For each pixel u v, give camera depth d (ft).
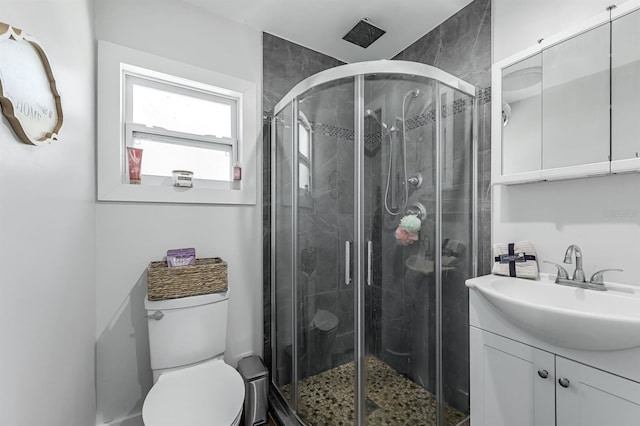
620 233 3.64
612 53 3.62
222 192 5.77
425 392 5.06
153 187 5.13
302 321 5.58
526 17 4.57
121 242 4.91
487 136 5.12
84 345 3.97
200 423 3.43
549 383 3.31
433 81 5.00
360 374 4.87
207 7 5.63
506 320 3.71
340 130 5.17
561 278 4.02
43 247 2.54
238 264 6.03
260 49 6.31
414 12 5.70
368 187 5.04
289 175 5.83
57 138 2.79
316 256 5.47
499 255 4.63
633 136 3.47
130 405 4.97
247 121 6.09
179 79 5.45
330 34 6.42
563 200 4.17
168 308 4.59
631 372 2.72
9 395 1.94
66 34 3.19
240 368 5.60
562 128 4.04
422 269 5.25
